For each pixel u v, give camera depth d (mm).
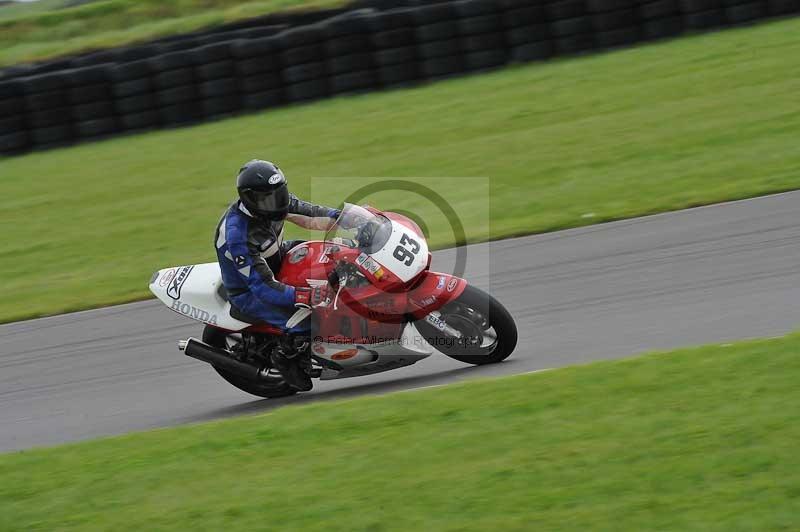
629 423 16797
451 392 19453
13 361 28344
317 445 17969
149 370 26109
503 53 53000
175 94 53562
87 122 53719
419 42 52750
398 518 14914
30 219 43062
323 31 52688
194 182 44094
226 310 22688
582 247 29875
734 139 37594
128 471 18156
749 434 15695
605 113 43562
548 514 14422
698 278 25781
